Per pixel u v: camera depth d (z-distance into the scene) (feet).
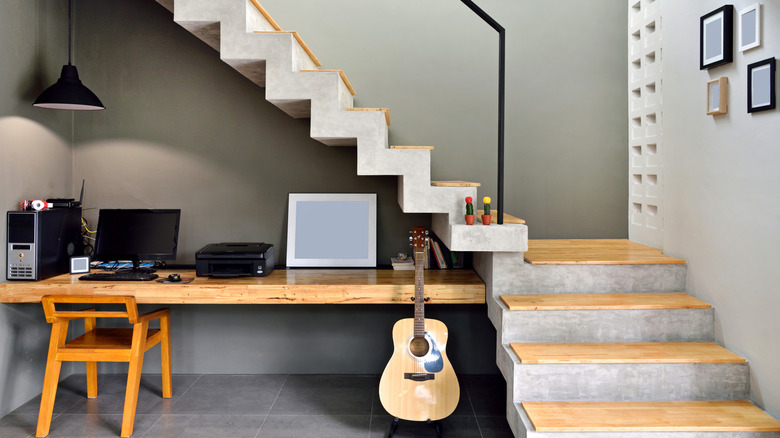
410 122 12.61
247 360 12.69
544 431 7.63
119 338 10.59
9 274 10.68
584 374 8.50
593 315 9.32
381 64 12.57
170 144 12.62
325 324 12.64
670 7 10.73
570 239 12.80
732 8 8.74
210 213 12.70
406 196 10.14
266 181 12.68
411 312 12.62
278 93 9.95
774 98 7.72
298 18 12.53
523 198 12.74
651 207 11.94
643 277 10.27
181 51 12.54
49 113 11.75
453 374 9.71
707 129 9.46
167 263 12.66
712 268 9.37
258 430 9.97
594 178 12.74
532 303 9.44
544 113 12.64
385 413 10.72
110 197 12.62
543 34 12.62
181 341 12.64
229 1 9.75
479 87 12.62
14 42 10.61
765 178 7.97
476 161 12.62
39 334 11.58
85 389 11.84
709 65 9.20
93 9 12.46
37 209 10.98
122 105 12.58
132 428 9.76
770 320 7.91
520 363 8.54
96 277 11.02
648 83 11.79
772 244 7.84
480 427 10.13
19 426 10.08
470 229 9.77
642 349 8.95
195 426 10.11
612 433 7.62
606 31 12.62
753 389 8.35
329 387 11.97
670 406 8.29
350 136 10.07
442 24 12.57
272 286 10.74
